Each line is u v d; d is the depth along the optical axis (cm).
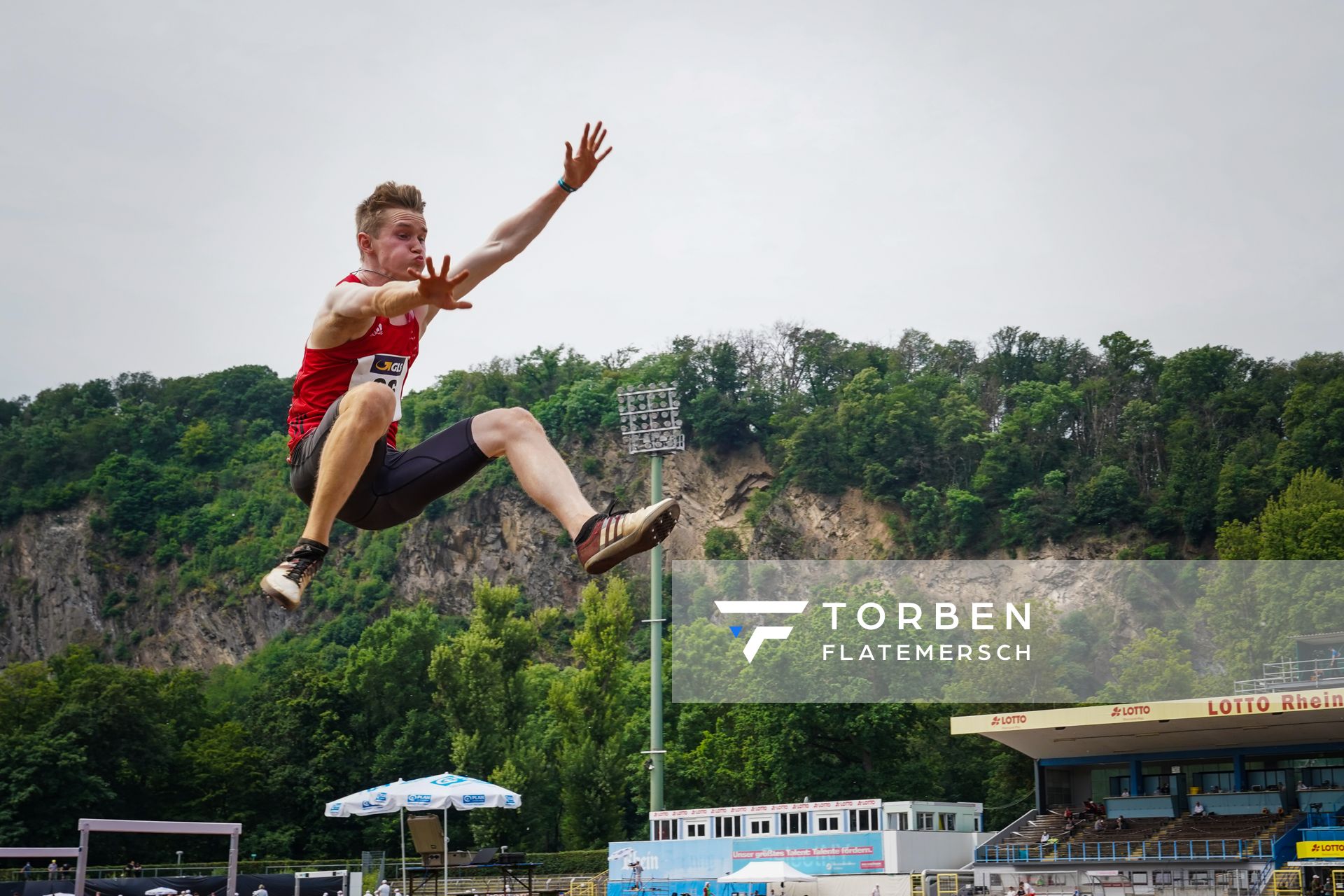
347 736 9431
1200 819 5250
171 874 5731
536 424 455
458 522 18062
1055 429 17825
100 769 8088
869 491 17362
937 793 8381
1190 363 17250
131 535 19712
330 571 18612
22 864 7462
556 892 3547
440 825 2866
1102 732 5331
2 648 18925
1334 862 4300
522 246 492
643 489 18100
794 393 19688
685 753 9075
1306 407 15362
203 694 11312
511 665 9262
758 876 4994
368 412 416
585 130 486
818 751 8381
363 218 468
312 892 3312
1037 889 5119
